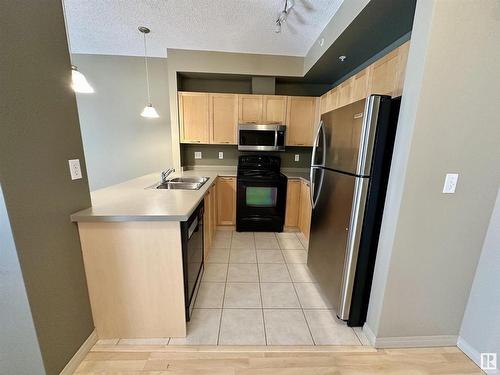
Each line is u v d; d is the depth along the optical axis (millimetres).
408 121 1165
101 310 1414
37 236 1031
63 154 1190
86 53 3174
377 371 1277
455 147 1173
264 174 3330
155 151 3535
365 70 2004
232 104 3277
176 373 1241
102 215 1268
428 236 1280
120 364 1286
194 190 2004
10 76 892
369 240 1452
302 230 3172
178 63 3045
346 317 1571
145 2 1953
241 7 2000
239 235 3188
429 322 1413
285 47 2828
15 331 1028
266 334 1512
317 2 1883
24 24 948
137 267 1376
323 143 1887
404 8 1555
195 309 1730
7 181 891
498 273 1228
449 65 1079
